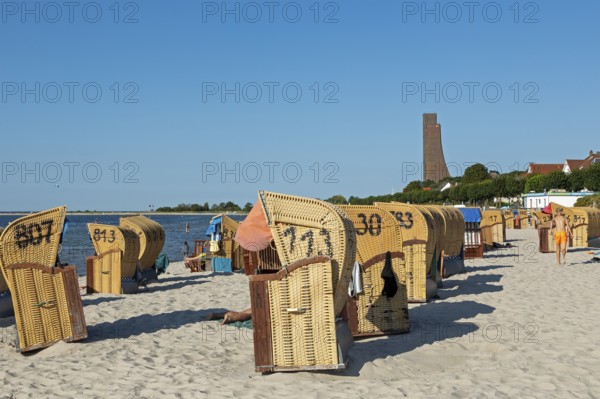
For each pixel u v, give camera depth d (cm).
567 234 2209
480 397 679
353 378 772
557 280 1692
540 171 11425
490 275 1830
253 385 745
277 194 798
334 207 817
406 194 12600
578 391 699
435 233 1448
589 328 1034
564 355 858
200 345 984
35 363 898
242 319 1170
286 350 781
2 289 1206
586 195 7512
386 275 1020
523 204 8900
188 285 1852
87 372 836
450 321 1129
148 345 995
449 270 1809
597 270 1931
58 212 1009
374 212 1046
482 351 912
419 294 1341
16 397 730
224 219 2327
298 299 777
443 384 731
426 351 907
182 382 771
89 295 1630
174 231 8031
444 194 11325
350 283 868
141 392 734
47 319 994
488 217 3297
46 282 996
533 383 731
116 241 1653
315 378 766
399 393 700
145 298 1551
